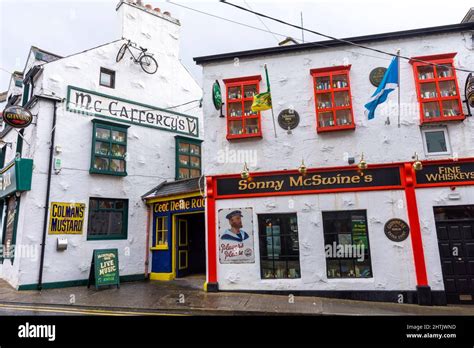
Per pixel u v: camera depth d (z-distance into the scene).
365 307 7.16
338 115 8.99
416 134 8.41
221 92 9.62
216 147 9.41
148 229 12.16
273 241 8.77
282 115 9.21
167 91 13.88
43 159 10.23
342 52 9.20
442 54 8.54
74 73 11.32
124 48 12.60
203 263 12.83
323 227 8.52
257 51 9.52
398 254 7.95
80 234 10.56
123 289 9.52
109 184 11.47
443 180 8.05
